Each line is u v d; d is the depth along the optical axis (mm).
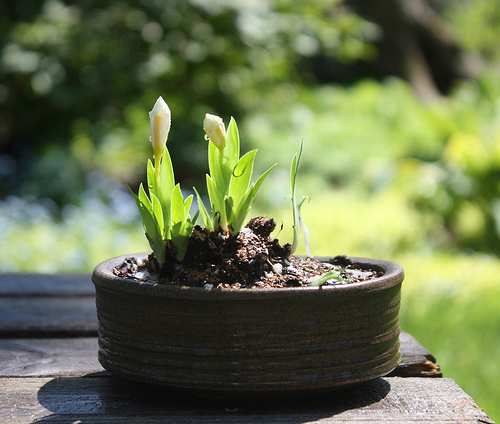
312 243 3889
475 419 827
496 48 12531
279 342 795
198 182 6023
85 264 3541
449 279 3256
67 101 5141
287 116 6602
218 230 910
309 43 5531
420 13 10305
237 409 853
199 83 5738
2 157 5523
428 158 5559
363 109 7422
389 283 854
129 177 5906
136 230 4305
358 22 5824
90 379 989
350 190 5664
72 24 5070
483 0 12797
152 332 825
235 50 5387
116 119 5625
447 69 10352
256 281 869
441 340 2342
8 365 1070
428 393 922
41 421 816
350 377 824
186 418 821
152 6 5152
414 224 4508
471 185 4805
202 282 859
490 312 2643
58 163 5082
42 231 3830
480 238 4789
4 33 5285
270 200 5301
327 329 809
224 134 887
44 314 1381
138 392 924
